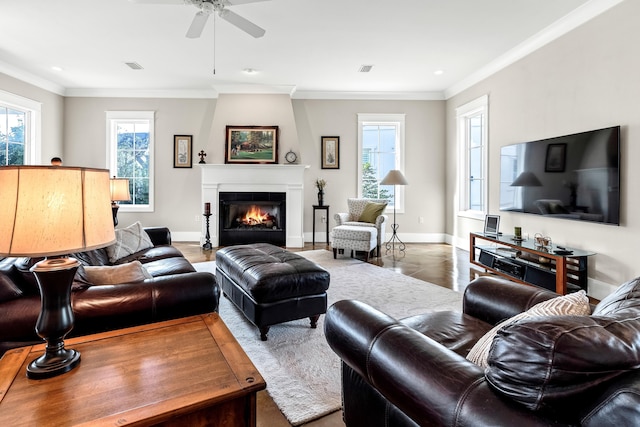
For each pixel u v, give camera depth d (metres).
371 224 5.46
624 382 0.64
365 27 3.77
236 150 6.05
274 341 2.38
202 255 5.24
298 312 2.50
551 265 3.44
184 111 6.28
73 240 1.02
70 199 1.02
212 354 1.22
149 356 1.20
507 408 0.72
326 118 6.43
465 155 5.86
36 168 0.98
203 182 5.98
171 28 3.78
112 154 6.25
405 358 0.96
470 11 3.43
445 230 6.53
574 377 0.66
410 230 6.55
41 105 5.60
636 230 2.93
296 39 4.07
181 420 0.96
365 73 5.30
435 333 1.45
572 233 3.58
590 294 3.36
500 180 4.69
